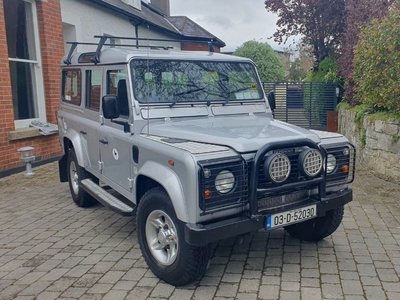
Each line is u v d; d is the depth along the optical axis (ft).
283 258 13.33
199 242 10.07
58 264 13.30
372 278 11.83
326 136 12.94
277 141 11.11
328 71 45.65
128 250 14.33
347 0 41.91
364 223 16.37
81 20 36.88
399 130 21.91
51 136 30.22
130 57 13.71
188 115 13.98
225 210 10.57
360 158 27.43
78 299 11.09
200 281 11.90
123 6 47.06
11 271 12.90
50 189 22.93
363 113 27.30
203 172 9.98
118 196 15.89
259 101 15.87
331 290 11.18
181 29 68.03
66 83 20.13
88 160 17.53
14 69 28.12
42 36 29.71
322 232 13.92
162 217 11.81
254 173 10.56
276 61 91.76
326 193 12.55
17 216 18.38
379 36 22.33
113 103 12.99
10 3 27.50
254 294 11.08
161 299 10.95
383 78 22.71
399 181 22.08
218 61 15.49
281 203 11.71
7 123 25.98
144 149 12.28
